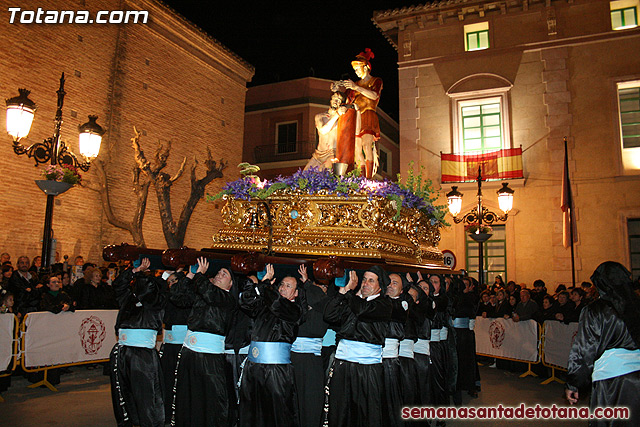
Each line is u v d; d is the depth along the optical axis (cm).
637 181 1558
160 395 573
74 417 684
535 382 1044
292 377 496
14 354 815
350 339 487
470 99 1758
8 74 1411
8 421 659
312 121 2531
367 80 763
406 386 610
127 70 1758
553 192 1623
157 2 1839
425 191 751
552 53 1681
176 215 1944
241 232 629
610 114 1606
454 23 1808
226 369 591
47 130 1502
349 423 470
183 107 1997
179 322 682
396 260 600
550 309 1061
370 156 739
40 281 890
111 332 993
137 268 596
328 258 444
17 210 1416
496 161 1677
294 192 612
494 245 1688
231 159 2234
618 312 416
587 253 1573
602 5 1645
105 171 1655
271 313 492
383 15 1869
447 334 783
